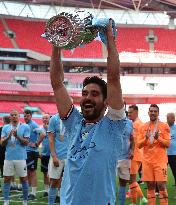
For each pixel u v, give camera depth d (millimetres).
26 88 53625
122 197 8727
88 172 3088
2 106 50156
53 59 3469
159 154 8125
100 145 3119
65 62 56562
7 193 9258
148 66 58812
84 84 3299
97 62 56781
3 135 9359
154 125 8172
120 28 62156
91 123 3232
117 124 3174
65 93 3426
